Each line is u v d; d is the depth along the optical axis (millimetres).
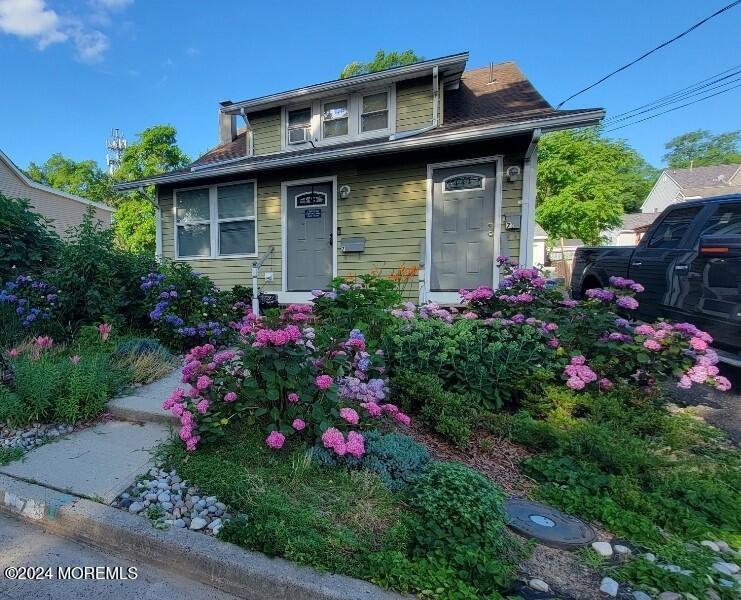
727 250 3443
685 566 1568
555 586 1476
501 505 1797
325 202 7051
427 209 6277
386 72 6859
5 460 2338
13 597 1503
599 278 5504
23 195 15945
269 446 2186
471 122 6066
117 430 2768
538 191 18250
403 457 2115
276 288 7418
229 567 1566
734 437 2686
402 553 1583
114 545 1791
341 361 2414
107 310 4637
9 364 3373
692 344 2855
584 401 2756
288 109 8031
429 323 3334
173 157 20609
